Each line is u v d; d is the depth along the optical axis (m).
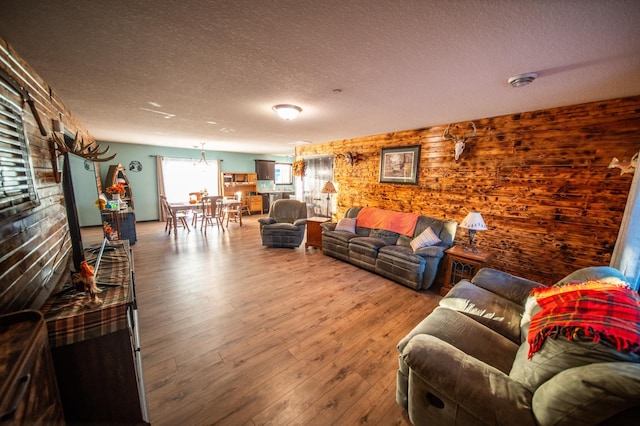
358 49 1.57
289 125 3.96
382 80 2.05
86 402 1.20
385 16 1.23
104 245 2.19
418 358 1.21
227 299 2.78
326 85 2.19
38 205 1.47
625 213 2.01
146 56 1.70
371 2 1.13
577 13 1.15
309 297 2.86
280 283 3.22
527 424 0.91
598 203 2.50
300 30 1.38
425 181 3.91
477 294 1.97
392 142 4.36
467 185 3.43
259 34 1.42
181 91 2.40
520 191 2.98
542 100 2.46
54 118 2.29
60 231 1.91
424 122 3.54
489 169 3.22
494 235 3.21
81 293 1.40
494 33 1.35
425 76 1.95
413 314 2.54
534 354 1.12
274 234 4.80
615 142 2.39
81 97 2.58
